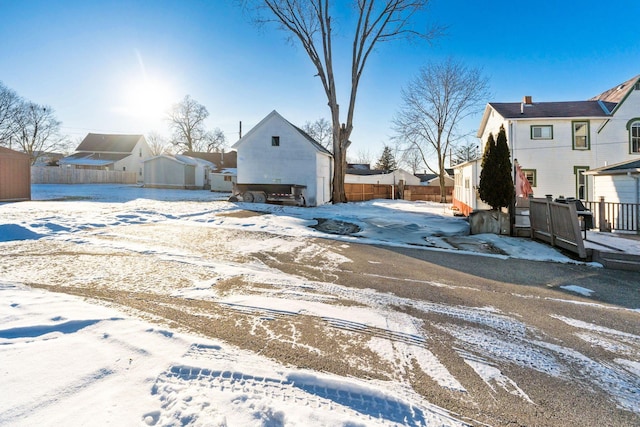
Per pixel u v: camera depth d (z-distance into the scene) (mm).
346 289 4543
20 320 3029
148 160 33188
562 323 3609
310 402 2129
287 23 18828
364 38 19781
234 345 2842
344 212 15781
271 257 6348
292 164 19500
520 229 9320
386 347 2943
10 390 2014
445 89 27188
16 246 6426
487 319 3660
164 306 3674
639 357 2914
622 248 6758
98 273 4844
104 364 2381
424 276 5367
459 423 2025
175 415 1916
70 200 16469
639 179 9227
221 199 20125
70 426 1756
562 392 2379
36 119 41906
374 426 1939
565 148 17094
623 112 16594
